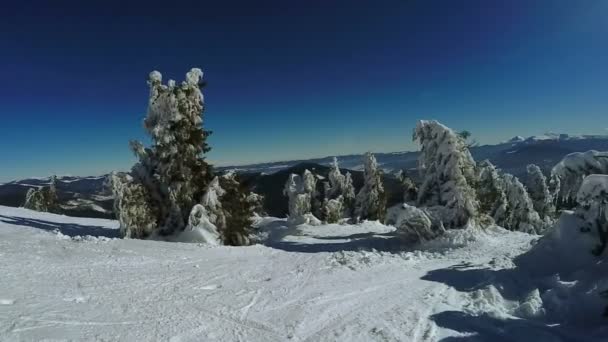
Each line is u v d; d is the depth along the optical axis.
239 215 19.45
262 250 13.27
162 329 6.11
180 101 18.45
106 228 21.47
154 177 18.69
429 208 20.33
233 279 9.27
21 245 10.85
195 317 6.71
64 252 10.55
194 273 9.61
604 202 8.38
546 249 10.23
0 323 5.67
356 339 6.09
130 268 9.62
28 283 7.59
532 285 8.70
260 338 6.05
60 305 6.68
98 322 6.16
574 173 9.34
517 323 6.62
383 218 37.97
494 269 10.40
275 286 8.83
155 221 18.03
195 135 18.73
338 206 34.91
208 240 16.56
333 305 7.64
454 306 7.62
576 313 6.78
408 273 10.45
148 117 18.62
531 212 35.47
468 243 16.86
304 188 35.94
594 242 9.35
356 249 19.22
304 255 12.37
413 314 7.16
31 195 40.06
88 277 8.50
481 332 6.31
